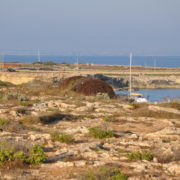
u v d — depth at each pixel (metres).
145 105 33.09
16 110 27.56
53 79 106.69
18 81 101.62
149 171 12.81
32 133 20.36
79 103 33.59
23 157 13.70
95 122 25.22
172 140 19.33
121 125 24.42
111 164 13.49
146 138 19.88
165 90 132.00
